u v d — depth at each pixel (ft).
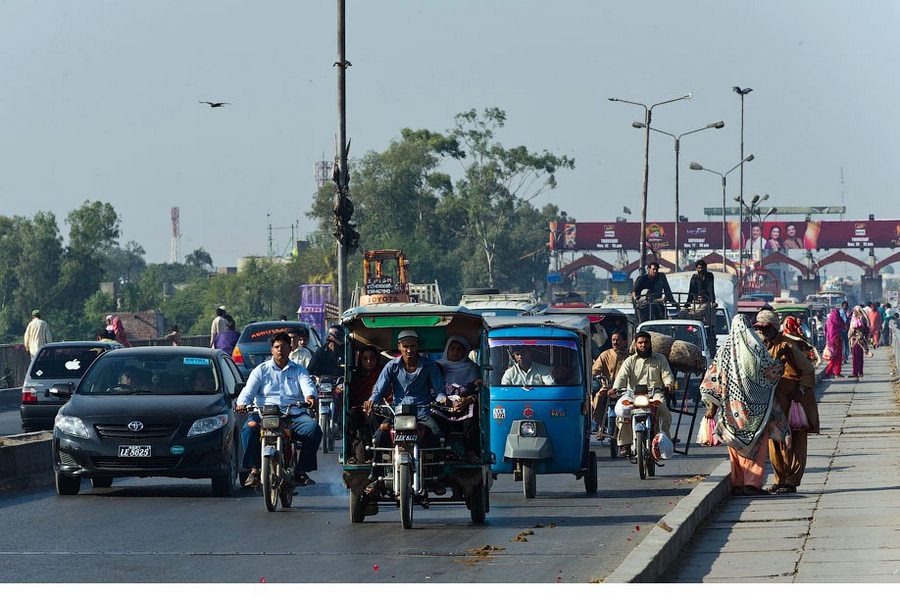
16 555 75.87
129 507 102.89
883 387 248.93
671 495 108.47
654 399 122.93
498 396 108.99
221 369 118.52
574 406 108.47
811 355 106.42
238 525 90.33
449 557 74.38
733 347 103.45
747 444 102.68
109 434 108.58
